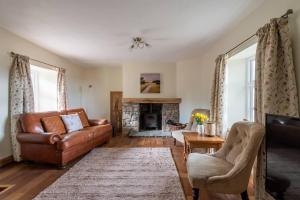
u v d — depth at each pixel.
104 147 4.82
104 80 7.31
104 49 4.77
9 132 3.63
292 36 1.95
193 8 2.66
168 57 5.72
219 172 2.07
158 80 6.56
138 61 6.31
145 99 6.44
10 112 3.62
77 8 2.64
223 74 3.62
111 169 3.29
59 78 5.42
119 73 7.31
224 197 2.42
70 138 3.54
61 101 5.43
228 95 3.73
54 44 4.33
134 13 2.80
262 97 2.15
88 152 4.34
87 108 7.34
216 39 4.02
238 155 2.30
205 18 2.98
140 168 3.33
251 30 2.79
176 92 6.57
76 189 2.57
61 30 3.47
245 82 3.71
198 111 4.86
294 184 1.39
